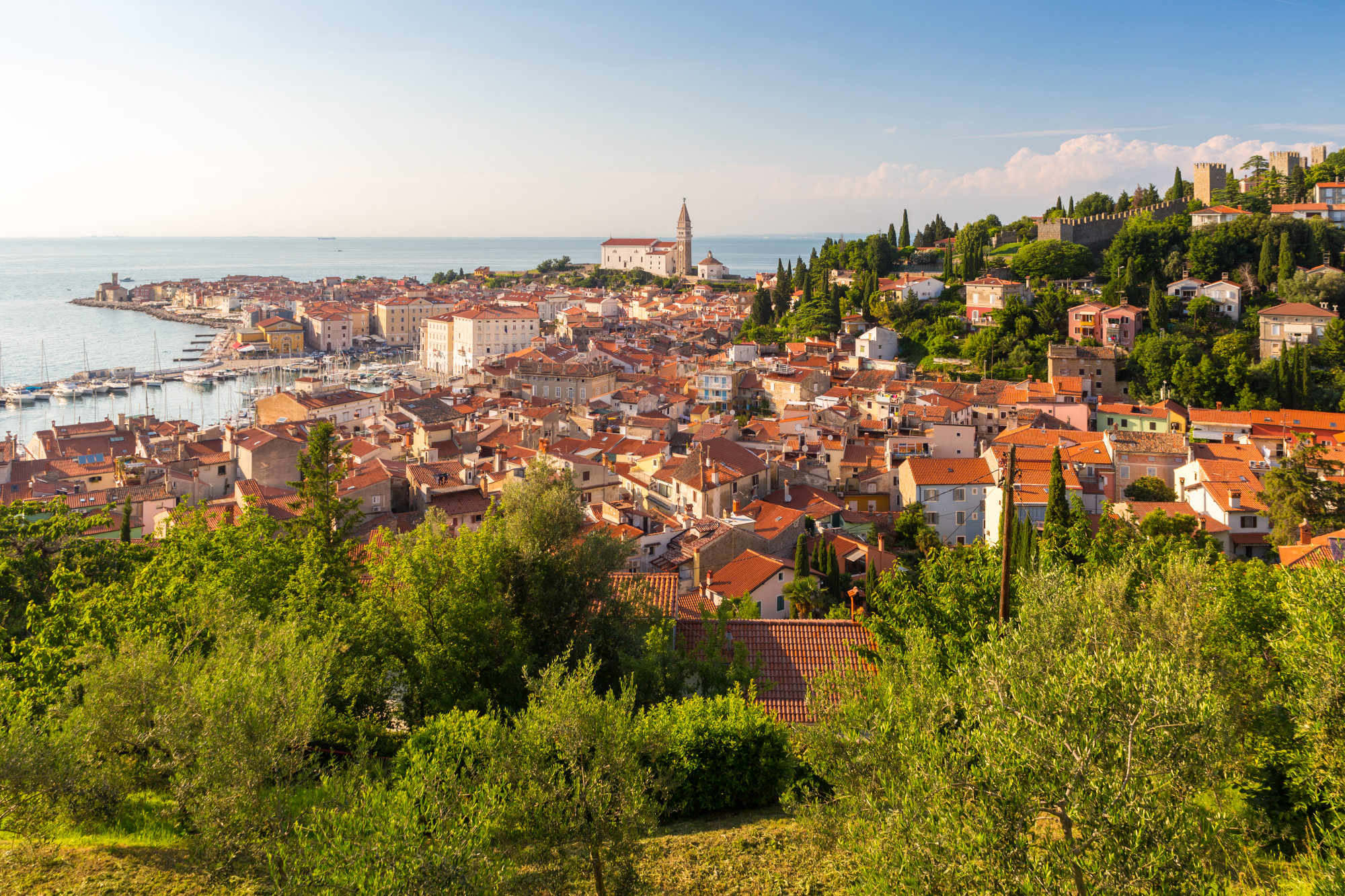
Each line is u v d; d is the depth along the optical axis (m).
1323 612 28.38
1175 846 19.30
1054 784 20.56
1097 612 32.62
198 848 27.17
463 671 43.16
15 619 55.16
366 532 100.50
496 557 46.66
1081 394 173.62
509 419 178.50
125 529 95.12
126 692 32.94
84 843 31.75
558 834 26.50
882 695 30.05
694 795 36.38
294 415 199.12
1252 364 180.12
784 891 29.69
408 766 33.56
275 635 34.34
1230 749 24.83
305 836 25.69
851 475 139.75
